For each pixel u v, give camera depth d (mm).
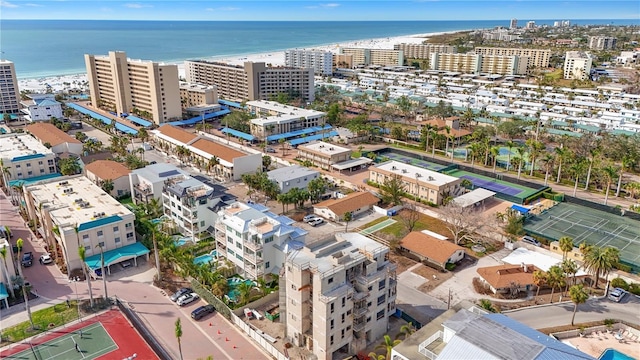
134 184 141500
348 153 182375
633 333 84438
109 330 84938
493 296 96312
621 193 155000
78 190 125562
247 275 101375
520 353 57156
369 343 82000
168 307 92312
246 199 146375
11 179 148750
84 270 97750
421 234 116250
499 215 128875
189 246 114312
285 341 81438
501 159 189000
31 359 76938
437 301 94500
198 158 179000
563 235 122500
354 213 135750
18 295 94625
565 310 91688
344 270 75875
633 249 115000
